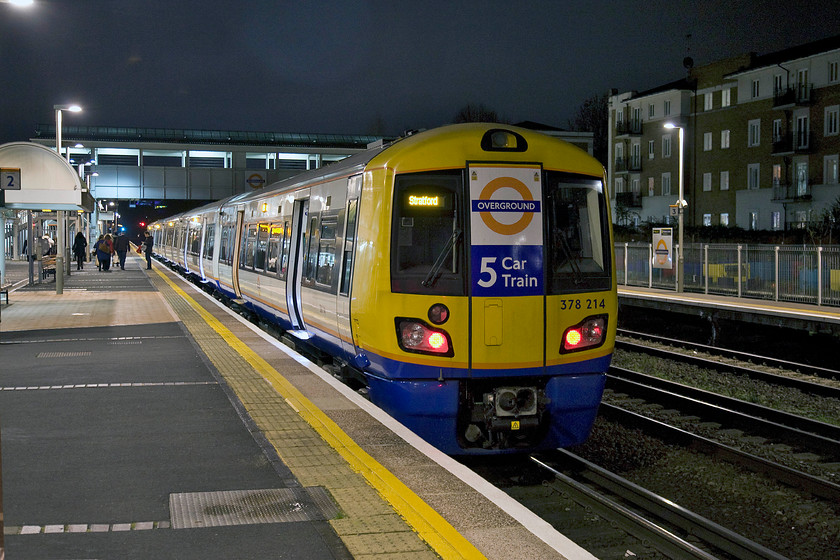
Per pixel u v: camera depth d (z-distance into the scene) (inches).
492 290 285.7
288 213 499.8
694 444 343.6
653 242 1017.5
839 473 313.0
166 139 2026.3
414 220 291.7
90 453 239.6
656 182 2047.2
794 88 1637.6
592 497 261.6
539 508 263.3
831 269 751.1
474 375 284.8
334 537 173.0
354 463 226.8
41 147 726.5
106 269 1433.3
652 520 257.6
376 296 292.4
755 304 781.3
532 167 295.1
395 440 250.7
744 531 250.8
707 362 561.9
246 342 479.2
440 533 173.9
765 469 305.4
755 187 1753.2
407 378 287.9
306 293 426.3
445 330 283.9
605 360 301.3
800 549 236.7
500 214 289.7
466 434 293.0
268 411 292.7
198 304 759.7
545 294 289.9
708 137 1891.0
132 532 176.1
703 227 1327.5
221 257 820.0
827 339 632.4
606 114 3085.6
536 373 289.6
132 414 290.5
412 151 294.8
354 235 327.3
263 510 189.8
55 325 581.0
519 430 293.6
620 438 365.1
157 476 216.7
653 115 2044.8
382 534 174.6
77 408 300.4
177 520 183.5
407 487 205.0
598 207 305.6
